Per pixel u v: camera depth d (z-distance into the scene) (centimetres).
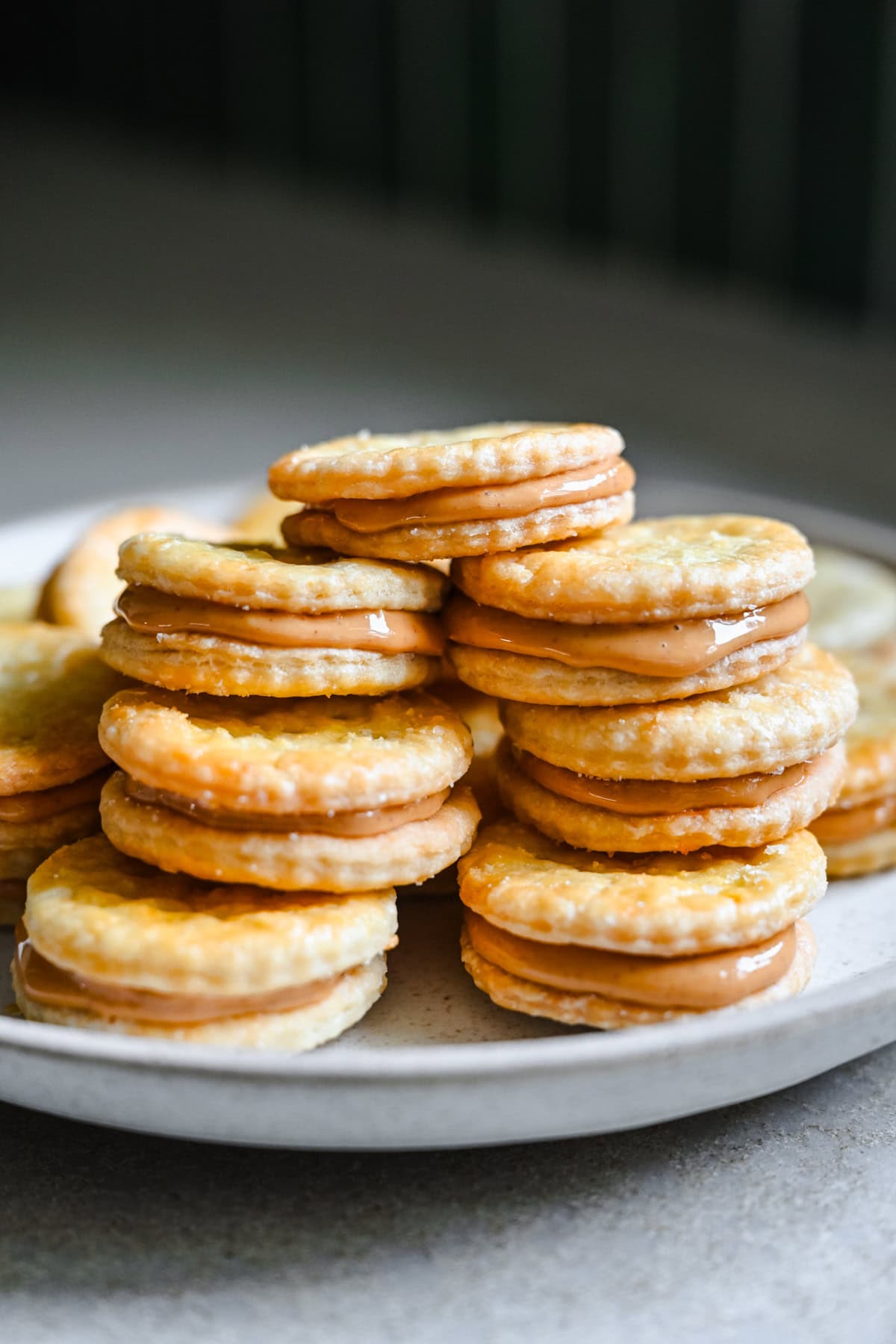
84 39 150
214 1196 27
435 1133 26
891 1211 27
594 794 29
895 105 81
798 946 29
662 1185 28
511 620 29
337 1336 25
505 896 28
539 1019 29
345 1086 25
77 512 44
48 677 33
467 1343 25
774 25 84
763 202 90
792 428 71
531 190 106
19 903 31
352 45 117
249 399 80
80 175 139
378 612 28
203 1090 25
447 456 28
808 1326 25
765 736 28
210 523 41
